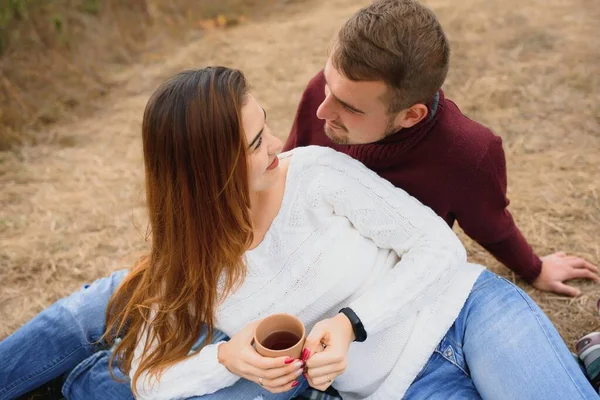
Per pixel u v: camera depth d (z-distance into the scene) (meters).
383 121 1.61
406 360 1.60
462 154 1.68
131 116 3.81
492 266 2.42
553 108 3.35
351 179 1.60
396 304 1.53
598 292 2.25
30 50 4.20
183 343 1.65
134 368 1.68
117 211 2.96
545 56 3.85
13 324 2.36
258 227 1.62
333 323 1.50
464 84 3.65
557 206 2.66
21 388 1.87
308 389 1.88
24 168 3.32
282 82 4.05
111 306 1.76
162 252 1.56
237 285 1.60
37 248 2.73
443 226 1.62
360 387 1.67
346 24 1.55
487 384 1.59
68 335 1.84
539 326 1.61
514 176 2.88
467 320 1.69
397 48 1.48
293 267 1.58
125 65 4.46
